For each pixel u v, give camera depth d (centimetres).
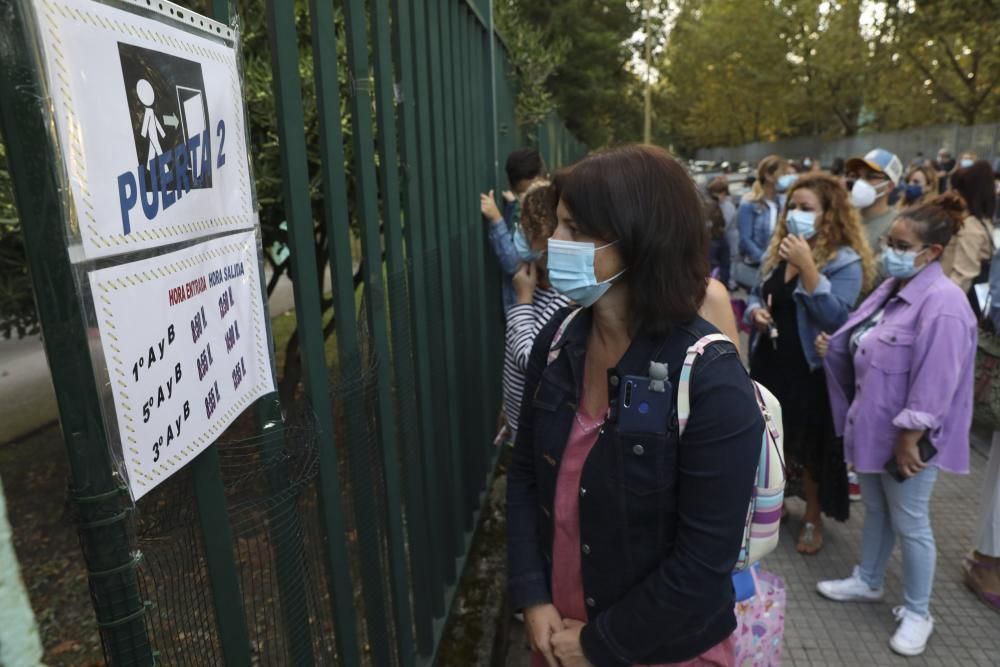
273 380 120
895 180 411
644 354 129
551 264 132
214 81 100
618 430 127
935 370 246
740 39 3144
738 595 170
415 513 213
